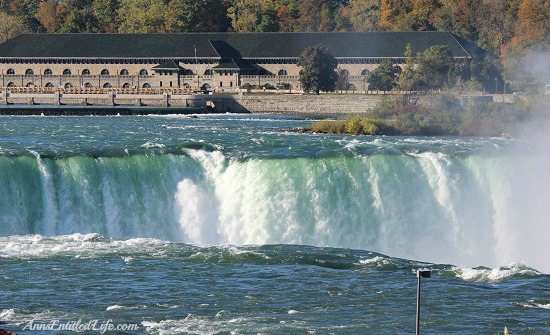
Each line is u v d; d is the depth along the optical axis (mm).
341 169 118875
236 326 76938
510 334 76188
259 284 88562
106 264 93688
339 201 118250
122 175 117375
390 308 82125
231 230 118125
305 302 83500
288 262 97250
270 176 118312
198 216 118000
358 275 92625
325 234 117750
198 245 103125
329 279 90688
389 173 119562
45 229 114250
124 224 116688
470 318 79812
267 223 117500
